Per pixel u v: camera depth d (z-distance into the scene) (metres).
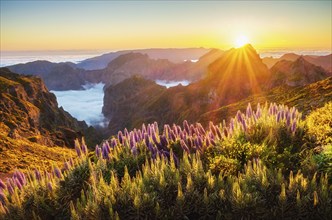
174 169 6.70
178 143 8.45
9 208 6.51
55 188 6.98
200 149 7.99
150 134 8.93
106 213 5.81
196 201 5.79
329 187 5.64
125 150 8.59
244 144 7.75
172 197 6.11
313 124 9.23
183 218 5.74
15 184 7.21
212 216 5.73
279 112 9.03
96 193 6.14
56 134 96.62
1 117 86.06
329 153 6.82
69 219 6.46
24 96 130.38
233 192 5.63
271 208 5.46
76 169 7.51
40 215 6.53
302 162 6.85
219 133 8.70
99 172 7.47
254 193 5.62
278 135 8.36
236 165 7.04
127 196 6.00
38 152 39.56
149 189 6.17
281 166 6.90
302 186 5.63
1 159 28.27
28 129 88.00
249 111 9.93
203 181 6.25
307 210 5.36
